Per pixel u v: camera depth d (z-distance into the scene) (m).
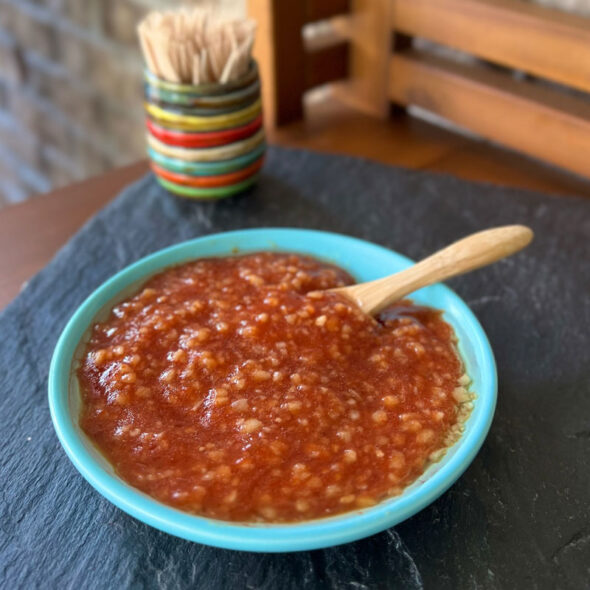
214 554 0.20
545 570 0.20
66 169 0.77
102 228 0.34
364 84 0.45
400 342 0.24
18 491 0.22
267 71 0.42
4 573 0.19
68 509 0.21
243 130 0.34
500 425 0.24
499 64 0.41
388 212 0.35
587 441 0.23
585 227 0.34
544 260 0.32
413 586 0.19
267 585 0.19
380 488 0.19
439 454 0.21
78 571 0.19
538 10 0.35
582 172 0.36
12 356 0.27
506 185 0.37
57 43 0.67
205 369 0.22
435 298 0.26
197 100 0.32
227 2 0.51
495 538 0.20
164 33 0.32
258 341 0.23
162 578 0.19
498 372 0.26
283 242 0.29
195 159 0.34
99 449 0.20
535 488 0.22
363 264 0.28
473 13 0.37
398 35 0.42
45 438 0.23
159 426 0.21
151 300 0.25
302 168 0.39
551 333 0.28
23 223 0.35
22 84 0.75
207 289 0.26
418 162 0.40
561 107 0.36
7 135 0.83
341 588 0.19
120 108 0.64
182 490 0.19
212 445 0.20
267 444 0.20
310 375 0.22
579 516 0.21
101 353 0.23
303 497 0.19
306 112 0.46
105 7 0.59
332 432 0.21
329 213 0.35
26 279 0.31
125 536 0.20
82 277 0.31
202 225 0.34
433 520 0.21
